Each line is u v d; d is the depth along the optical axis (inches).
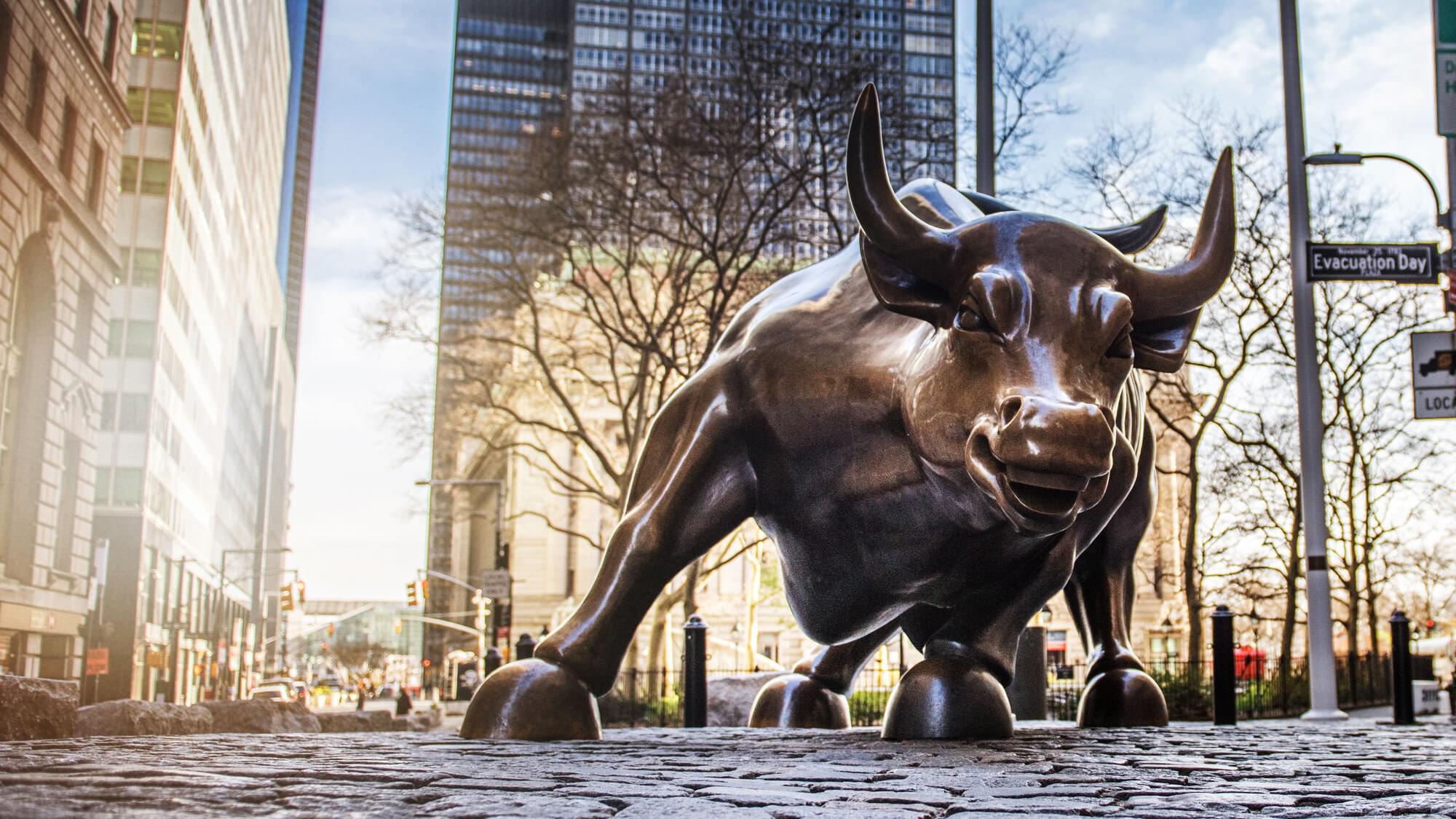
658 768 128.3
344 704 2608.3
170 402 1696.6
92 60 1180.5
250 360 2928.2
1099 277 145.6
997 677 188.7
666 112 951.0
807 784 113.1
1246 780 124.8
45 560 1150.3
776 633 2278.5
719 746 166.1
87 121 1192.2
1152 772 132.1
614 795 101.8
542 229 978.7
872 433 168.2
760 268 1034.1
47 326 1132.5
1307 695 798.5
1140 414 205.0
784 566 190.9
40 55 1062.4
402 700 1432.1
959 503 156.9
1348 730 267.3
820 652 241.4
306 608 4901.6
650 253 1118.4
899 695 186.2
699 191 948.0
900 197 202.1
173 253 1649.9
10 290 1035.3
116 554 1530.5
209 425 2167.8
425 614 4608.8
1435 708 848.9
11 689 193.9
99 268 1250.6
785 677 241.6
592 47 2620.6
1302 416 579.2
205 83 1847.9
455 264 1119.0
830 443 172.6
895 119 907.4
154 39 1637.6
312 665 5378.9
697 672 311.3
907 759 143.8
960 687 183.5
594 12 2628.0
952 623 188.1
